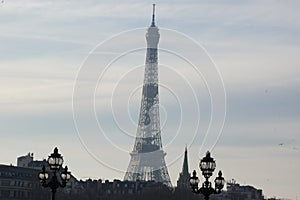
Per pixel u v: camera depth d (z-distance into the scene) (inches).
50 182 4594.0
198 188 4731.8
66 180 4687.5
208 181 4591.5
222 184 4744.1
